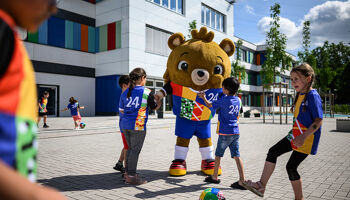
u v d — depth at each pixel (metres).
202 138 5.02
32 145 0.85
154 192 3.78
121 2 21.05
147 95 4.15
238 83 4.14
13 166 0.75
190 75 4.88
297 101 3.04
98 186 4.04
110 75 22.05
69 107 11.84
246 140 9.36
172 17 24.17
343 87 52.41
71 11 21.38
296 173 3.00
